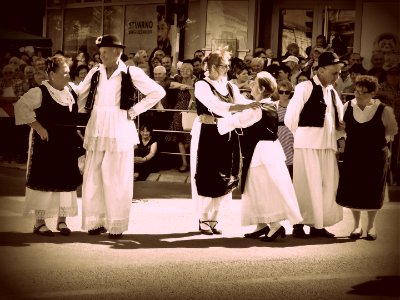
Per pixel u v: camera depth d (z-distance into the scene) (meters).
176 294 6.36
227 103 8.68
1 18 27.39
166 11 15.54
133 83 8.57
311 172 8.93
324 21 20.34
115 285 6.58
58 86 8.50
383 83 13.86
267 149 8.61
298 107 8.94
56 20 27.00
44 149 8.42
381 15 19.17
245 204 8.71
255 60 14.06
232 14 21.36
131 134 8.58
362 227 9.79
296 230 8.97
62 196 8.63
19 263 7.27
